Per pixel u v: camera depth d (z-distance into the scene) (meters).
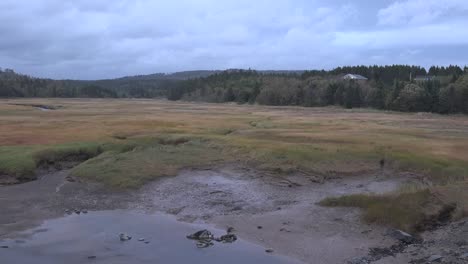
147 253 17.66
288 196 28.02
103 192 27.97
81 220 22.47
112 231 20.64
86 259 16.88
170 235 20.16
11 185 29.72
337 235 20.12
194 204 26.05
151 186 29.48
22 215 23.09
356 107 140.38
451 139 49.47
